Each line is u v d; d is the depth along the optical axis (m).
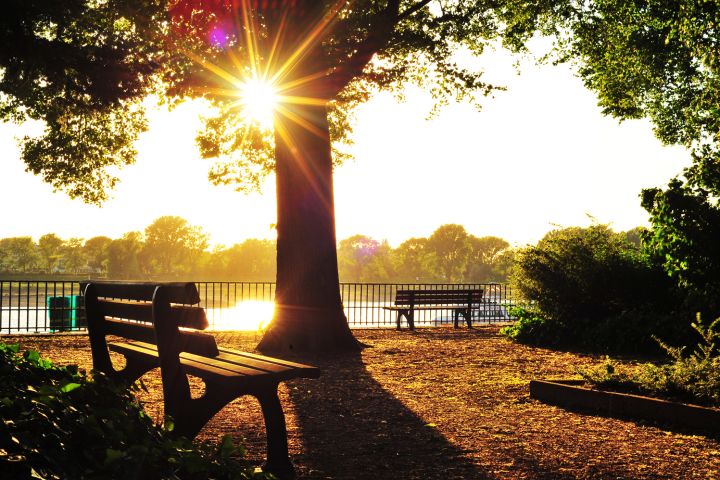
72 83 12.84
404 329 18.25
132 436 3.19
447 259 99.38
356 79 15.89
